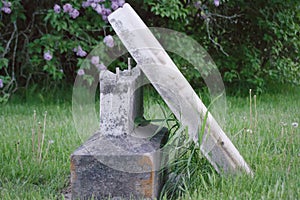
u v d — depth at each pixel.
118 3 5.94
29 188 3.27
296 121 5.07
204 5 6.93
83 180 2.82
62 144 4.19
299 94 7.54
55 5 5.91
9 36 6.74
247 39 7.55
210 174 3.21
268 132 4.45
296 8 7.43
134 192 2.79
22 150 3.99
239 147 3.98
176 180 3.09
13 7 6.09
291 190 2.92
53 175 3.52
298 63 8.09
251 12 7.34
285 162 3.57
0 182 3.37
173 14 6.17
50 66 6.15
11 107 5.96
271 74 7.29
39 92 6.66
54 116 5.34
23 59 6.61
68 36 6.57
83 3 5.93
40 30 6.57
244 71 7.16
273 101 6.71
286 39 7.05
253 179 3.11
